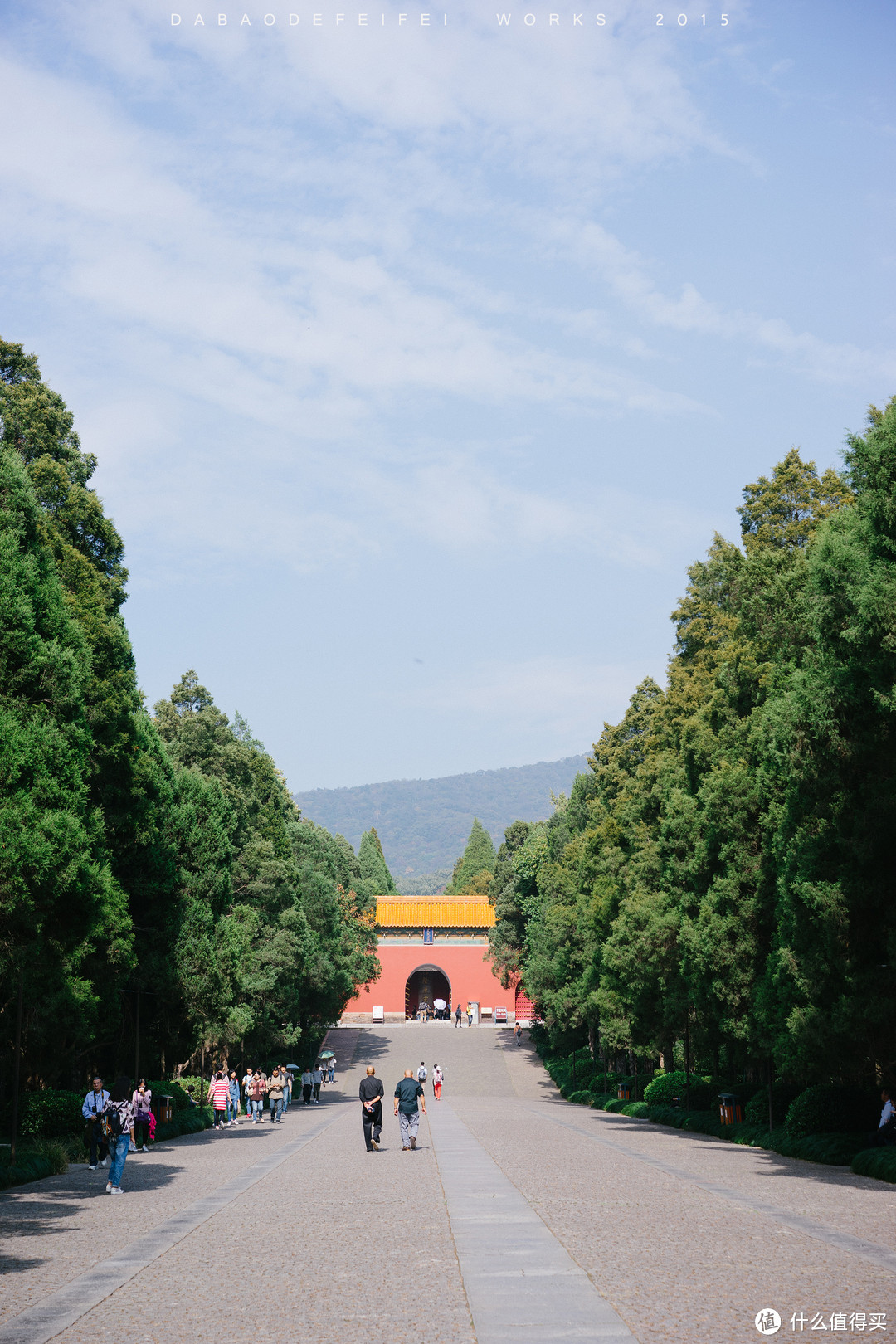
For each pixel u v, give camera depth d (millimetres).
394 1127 31516
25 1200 14812
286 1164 19641
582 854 49531
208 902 33219
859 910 18422
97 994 25141
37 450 29812
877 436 17359
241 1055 44094
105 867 21766
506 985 79312
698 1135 27484
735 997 25234
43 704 18828
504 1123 31969
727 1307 7617
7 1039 23719
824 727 17797
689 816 30516
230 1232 11570
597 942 44062
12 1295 8555
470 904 90562
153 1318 7695
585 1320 7309
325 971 54188
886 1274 8711
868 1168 16766
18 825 16250
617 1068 50750
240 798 46344
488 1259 9508
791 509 41906
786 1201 13352
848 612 17688
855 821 18094
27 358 31016
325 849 69875
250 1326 7406
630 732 54188
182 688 50469
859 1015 17984
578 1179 15977
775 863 24484
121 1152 15734
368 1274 9023
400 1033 81062
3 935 17078
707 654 41219
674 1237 10570
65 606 20938
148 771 27641
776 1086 24875
